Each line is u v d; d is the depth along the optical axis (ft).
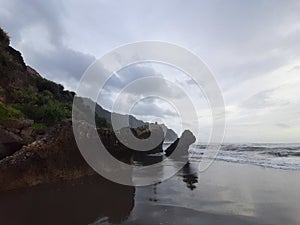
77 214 20.40
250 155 70.03
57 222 18.65
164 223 18.22
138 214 20.29
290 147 87.81
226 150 90.68
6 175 25.67
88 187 28.89
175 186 31.22
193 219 18.97
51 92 73.67
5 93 48.11
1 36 66.64
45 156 28.99
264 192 26.96
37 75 86.99
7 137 32.35
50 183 28.68
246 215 19.72
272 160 57.00
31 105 49.24
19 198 24.34
